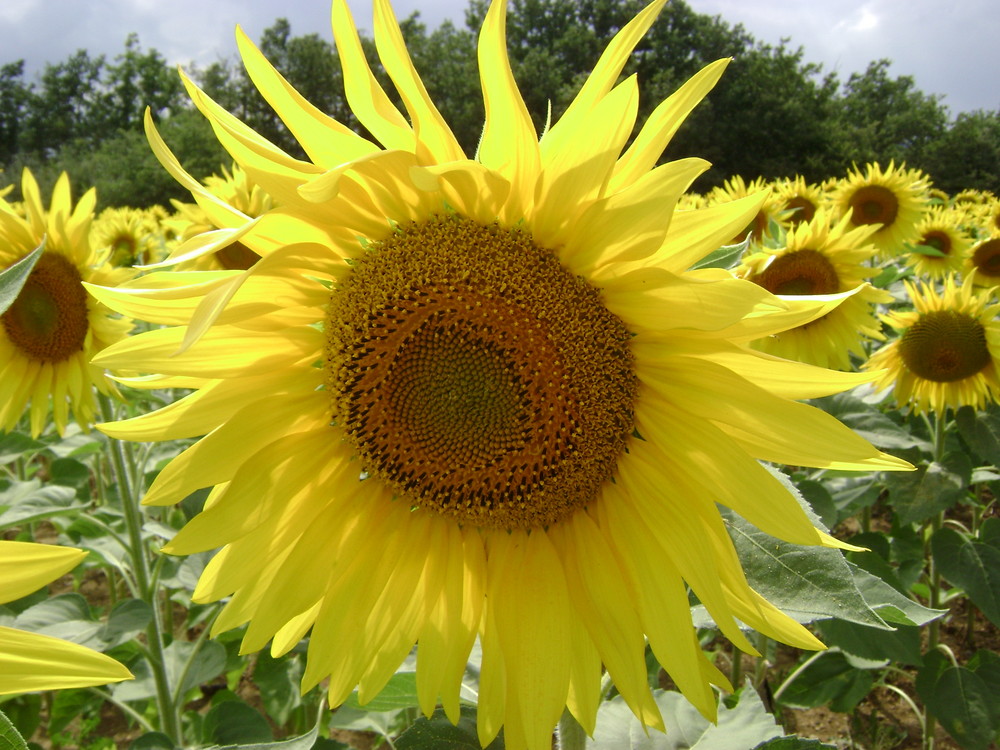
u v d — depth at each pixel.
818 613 0.43
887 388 1.02
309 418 0.51
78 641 0.71
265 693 0.91
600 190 0.41
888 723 1.08
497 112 0.39
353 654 0.48
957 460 0.94
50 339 0.86
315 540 0.50
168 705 0.83
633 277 0.42
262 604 0.47
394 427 0.51
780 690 0.93
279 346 0.50
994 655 0.91
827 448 0.40
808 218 1.57
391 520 0.52
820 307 0.39
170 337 0.46
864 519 1.16
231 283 0.37
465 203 0.46
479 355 0.48
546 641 0.47
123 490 0.85
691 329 0.43
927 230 1.68
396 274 0.48
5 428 0.87
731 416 0.42
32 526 1.25
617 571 0.48
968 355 0.95
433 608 0.51
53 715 0.91
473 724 0.54
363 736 1.07
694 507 0.45
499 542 0.52
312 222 0.46
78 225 0.87
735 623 0.41
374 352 0.49
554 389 0.47
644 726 0.44
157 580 0.85
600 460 0.49
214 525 0.46
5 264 0.87
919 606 0.49
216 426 0.48
